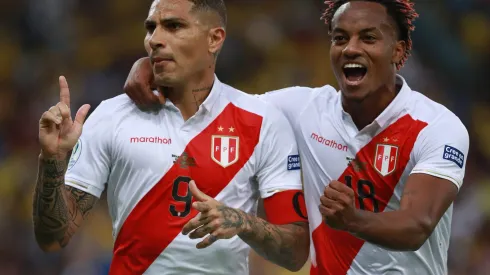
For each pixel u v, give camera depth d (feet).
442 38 159.22
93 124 55.67
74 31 169.78
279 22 167.94
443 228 59.62
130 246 55.11
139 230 54.80
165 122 55.47
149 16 54.90
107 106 56.39
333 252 58.95
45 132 50.85
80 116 51.96
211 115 55.77
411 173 56.13
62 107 50.62
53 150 50.93
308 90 61.62
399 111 57.77
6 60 164.96
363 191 58.34
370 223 50.44
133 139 54.90
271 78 157.99
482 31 163.12
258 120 56.24
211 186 54.75
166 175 54.60
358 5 57.11
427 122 57.57
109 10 173.27
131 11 173.68
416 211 52.85
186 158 54.80
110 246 125.70
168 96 56.18
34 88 160.86
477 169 149.07
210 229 49.55
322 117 59.62
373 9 56.90
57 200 52.44
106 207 129.49
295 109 60.49
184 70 54.60
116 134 55.16
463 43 161.58
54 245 54.60
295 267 56.49
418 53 157.79
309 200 59.88
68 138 51.29
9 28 169.07
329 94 60.59
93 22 171.94
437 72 157.38
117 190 55.57
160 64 54.19
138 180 54.75
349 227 50.08
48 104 156.56
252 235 52.11
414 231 51.75
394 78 58.49
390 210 58.29
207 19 55.01
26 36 168.25
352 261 58.59
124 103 56.29
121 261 55.52
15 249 133.59
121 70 162.30
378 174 57.93
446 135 56.70
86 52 166.61
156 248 54.60
